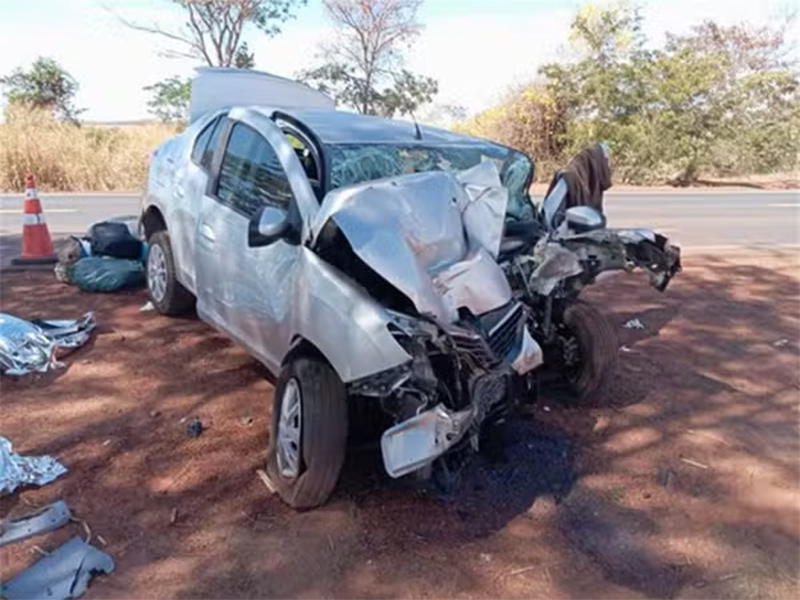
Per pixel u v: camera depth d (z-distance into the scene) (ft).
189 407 14.35
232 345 17.54
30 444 12.66
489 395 10.96
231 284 14.39
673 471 12.61
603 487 12.05
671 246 15.57
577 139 69.77
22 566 9.64
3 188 53.93
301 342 11.85
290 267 12.21
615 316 21.11
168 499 11.30
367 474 12.13
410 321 10.23
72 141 57.72
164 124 72.69
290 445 11.35
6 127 57.16
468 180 12.54
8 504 10.98
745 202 53.62
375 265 10.41
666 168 70.64
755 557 10.43
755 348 18.78
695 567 10.18
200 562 9.93
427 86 91.25
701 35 79.00
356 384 10.52
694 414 14.80
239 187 14.87
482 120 73.15
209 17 89.25
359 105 89.66
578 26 71.20
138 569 9.75
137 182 56.59
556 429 13.96
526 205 16.46
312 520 10.91
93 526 10.55
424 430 10.07
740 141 73.15
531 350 11.76
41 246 25.21
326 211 11.16
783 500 11.84
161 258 18.84
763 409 15.16
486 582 9.73
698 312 21.79
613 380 15.01
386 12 87.30
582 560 10.25
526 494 11.77
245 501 11.34
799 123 75.31
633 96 70.23
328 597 9.37
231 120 16.19
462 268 11.16
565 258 14.29
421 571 9.90
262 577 9.69
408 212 11.21
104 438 13.03
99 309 19.88
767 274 27.07
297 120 14.70
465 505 11.41
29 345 15.75
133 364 16.26
